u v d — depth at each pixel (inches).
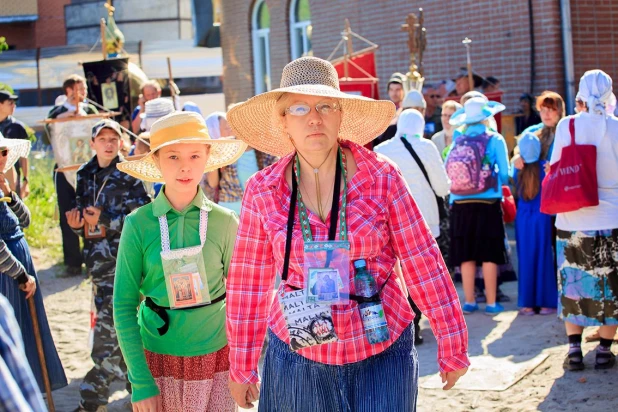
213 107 874.8
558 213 249.9
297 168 139.2
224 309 167.2
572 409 225.5
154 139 168.4
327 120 136.4
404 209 138.5
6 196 232.1
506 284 395.2
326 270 132.8
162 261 164.6
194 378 164.9
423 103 389.4
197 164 167.9
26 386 76.2
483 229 327.6
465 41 483.8
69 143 335.3
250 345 145.6
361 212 135.3
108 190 233.5
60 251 500.7
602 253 243.4
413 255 139.0
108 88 499.2
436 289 139.3
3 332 75.9
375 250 135.6
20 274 217.3
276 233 136.8
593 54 516.7
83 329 342.3
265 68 799.7
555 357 268.8
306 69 141.1
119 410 251.0
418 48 472.4
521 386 247.9
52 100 879.1
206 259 165.3
